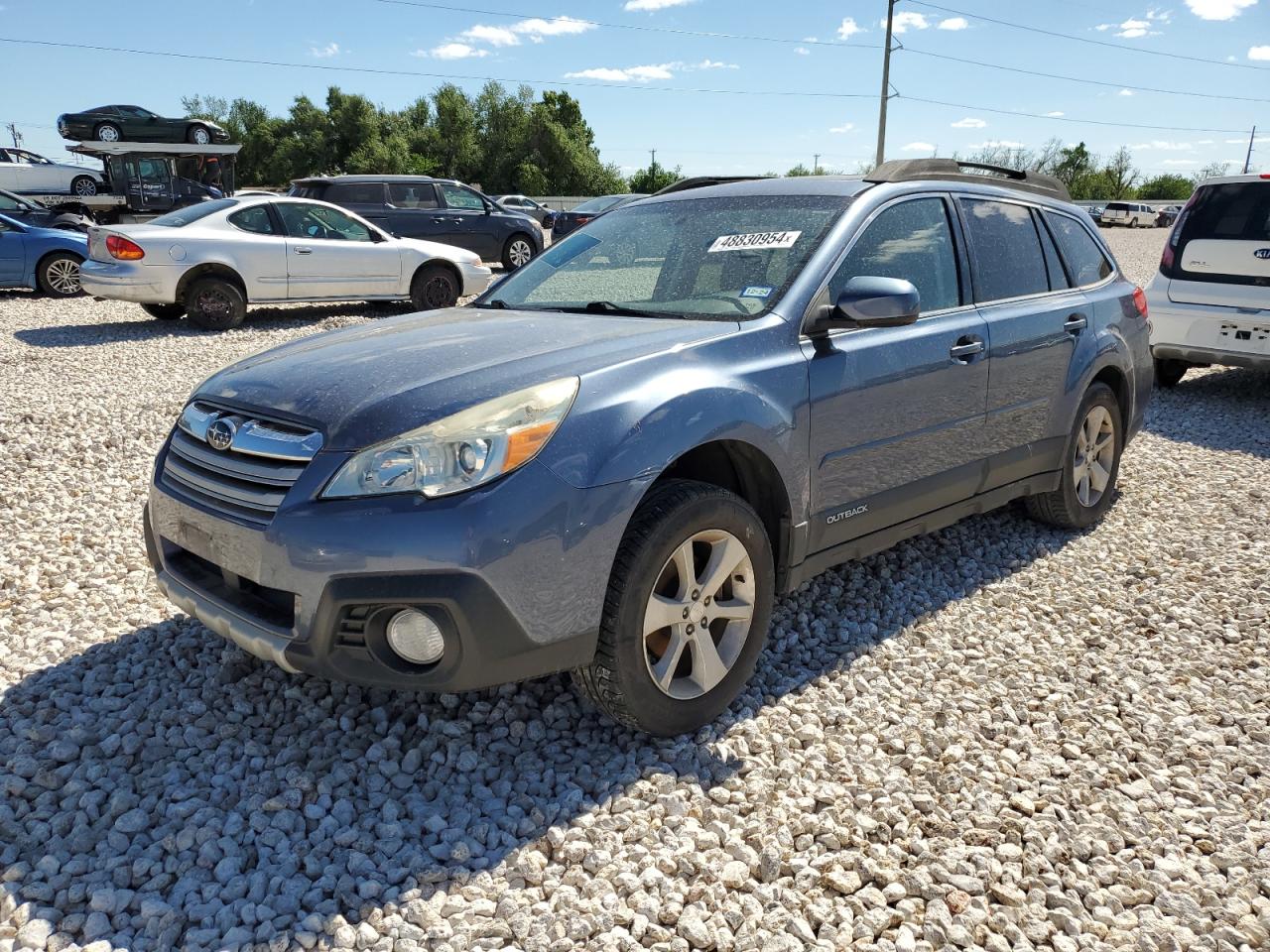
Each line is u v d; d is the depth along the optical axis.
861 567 4.37
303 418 2.64
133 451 6.11
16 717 3.06
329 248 11.84
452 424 2.49
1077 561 4.55
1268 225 7.59
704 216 3.81
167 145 19.81
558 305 3.65
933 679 3.40
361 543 2.42
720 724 3.05
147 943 2.15
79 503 5.15
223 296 11.21
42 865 2.35
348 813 2.60
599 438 2.60
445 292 13.02
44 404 7.19
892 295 3.08
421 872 2.37
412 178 16.67
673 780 2.73
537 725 2.99
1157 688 3.37
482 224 17.02
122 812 2.59
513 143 82.81
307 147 82.75
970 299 4.00
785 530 3.17
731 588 3.05
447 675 2.48
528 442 2.50
